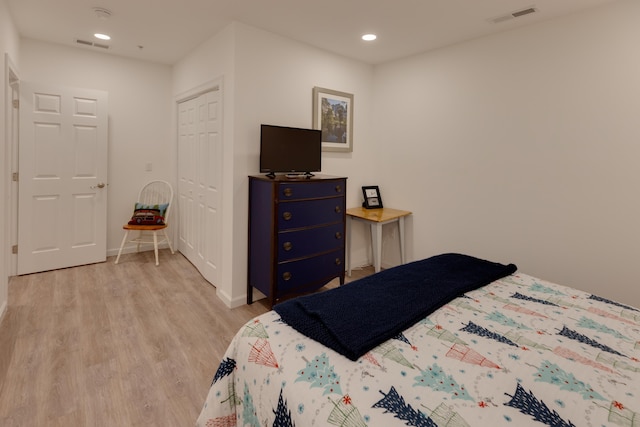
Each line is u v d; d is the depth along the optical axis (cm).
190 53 373
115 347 229
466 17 267
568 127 261
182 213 429
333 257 316
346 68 367
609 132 243
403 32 299
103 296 308
